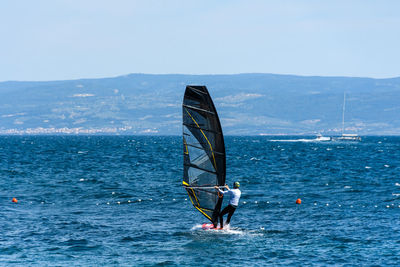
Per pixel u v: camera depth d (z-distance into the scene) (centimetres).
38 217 7950
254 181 13400
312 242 6362
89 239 6512
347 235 6706
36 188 11556
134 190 11294
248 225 7438
